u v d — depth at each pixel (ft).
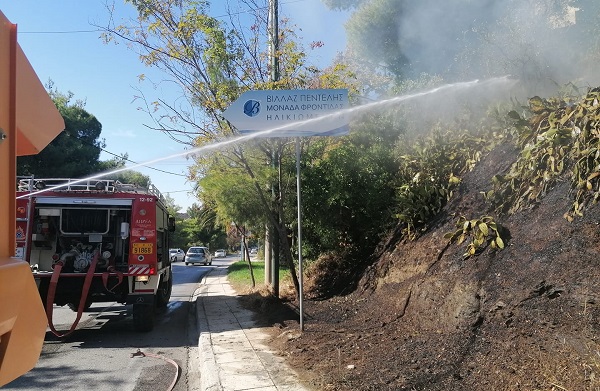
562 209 16.88
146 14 27.78
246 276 67.82
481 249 19.19
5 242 7.16
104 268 31.22
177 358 25.30
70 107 101.86
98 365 23.72
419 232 26.68
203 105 29.48
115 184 32.42
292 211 33.68
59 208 31.07
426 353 16.74
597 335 12.33
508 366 13.71
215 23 28.02
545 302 14.46
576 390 11.51
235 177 31.91
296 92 24.32
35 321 8.03
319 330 23.94
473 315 16.76
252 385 17.44
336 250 35.53
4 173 7.07
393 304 23.45
